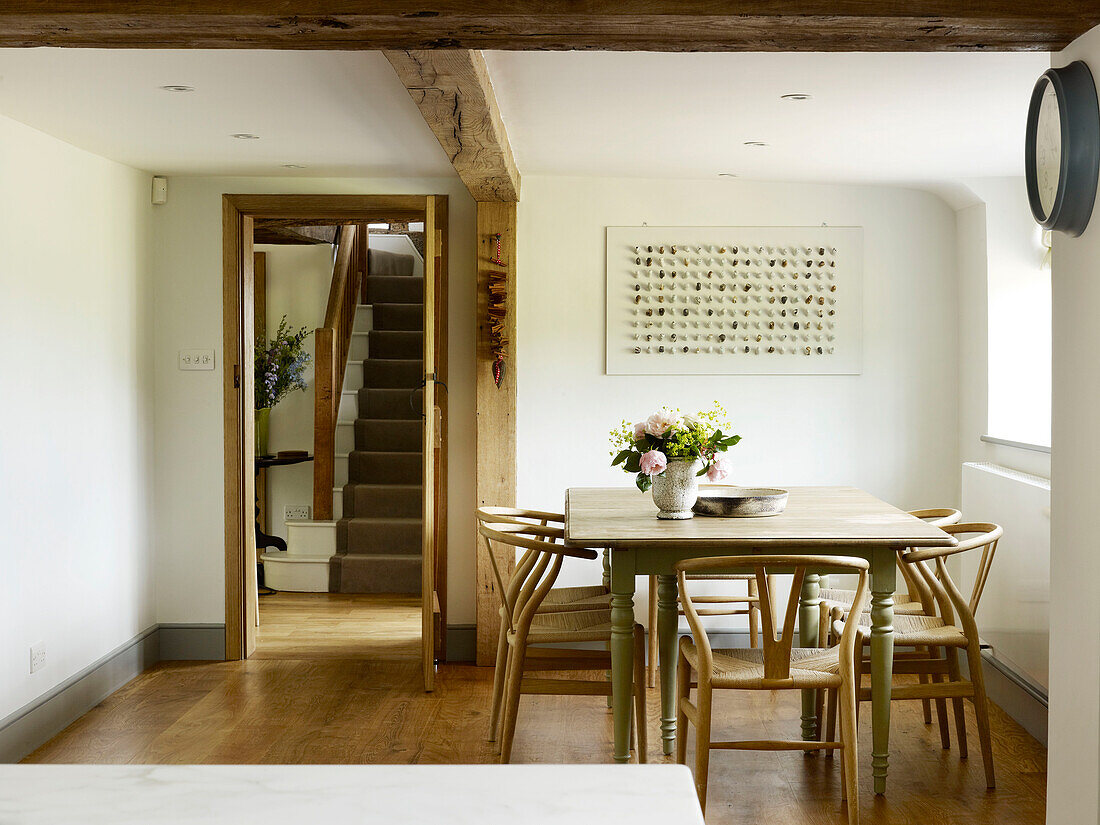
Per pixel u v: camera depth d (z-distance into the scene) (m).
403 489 7.14
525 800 1.10
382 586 6.80
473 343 5.23
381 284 8.37
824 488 4.69
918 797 3.49
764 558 3.07
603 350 5.30
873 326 5.32
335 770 1.18
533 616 3.69
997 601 4.43
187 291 5.21
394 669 5.07
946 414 5.34
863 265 5.30
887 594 3.39
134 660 4.94
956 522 3.94
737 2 2.13
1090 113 2.27
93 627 4.53
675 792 1.12
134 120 3.90
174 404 5.22
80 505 4.39
